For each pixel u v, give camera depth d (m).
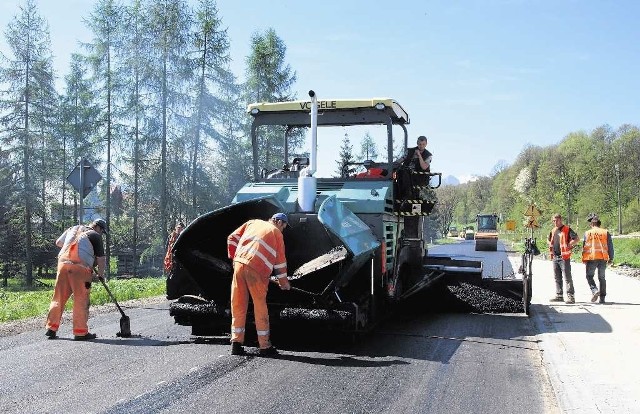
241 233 6.96
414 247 9.66
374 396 5.24
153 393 5.19
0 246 39.84
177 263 7.57
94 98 34.34
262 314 6.72
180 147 33.38
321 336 7.65
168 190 33.44
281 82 36.72
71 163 42.44
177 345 7.27
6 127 37.28
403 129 9.76
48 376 5.75
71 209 45.06
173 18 32.91
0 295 16.88
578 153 93.25
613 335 8.28
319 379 5.74
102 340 7.62
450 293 10.24
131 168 34.16
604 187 83.38
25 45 37.78
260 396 5.15
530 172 114.19
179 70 32.97
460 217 158.50
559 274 12.52
